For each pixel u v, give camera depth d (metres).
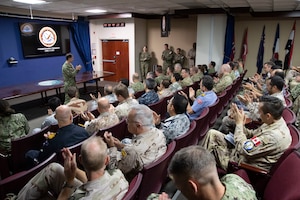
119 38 9.01
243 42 8.47
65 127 2.04
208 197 0.94
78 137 2.04
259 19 8.13
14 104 6.14
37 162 2.06
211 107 2.92
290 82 5.00
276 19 7.90
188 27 8.85
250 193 1.01
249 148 1.77
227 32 7.52
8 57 6.62
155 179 1.65
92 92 7.51
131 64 9.02
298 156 1.41
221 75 4.96
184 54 9.16
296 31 7.73
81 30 8.80
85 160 1.17
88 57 9.24
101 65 9.71
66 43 8.31
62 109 2.01
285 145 1.74
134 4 6.06
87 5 6.14
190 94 4.16
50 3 5.71
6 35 6.51
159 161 1.54
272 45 8.13
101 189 1.19
